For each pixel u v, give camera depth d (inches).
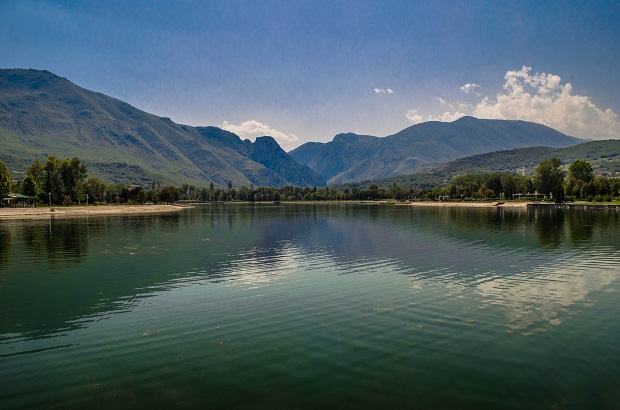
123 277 1492.4
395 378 689.0
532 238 2519.7
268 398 633.6
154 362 762.8
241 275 1513.3
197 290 1290.6
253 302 1143.6
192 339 872.3
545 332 887.1
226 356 783.1
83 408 611.8
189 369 732.0
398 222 4084.6
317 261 1802.4
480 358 760.3
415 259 1809.8
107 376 709.9
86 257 1955.0
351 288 1288.1
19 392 658.8
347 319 986.1
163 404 620.1
